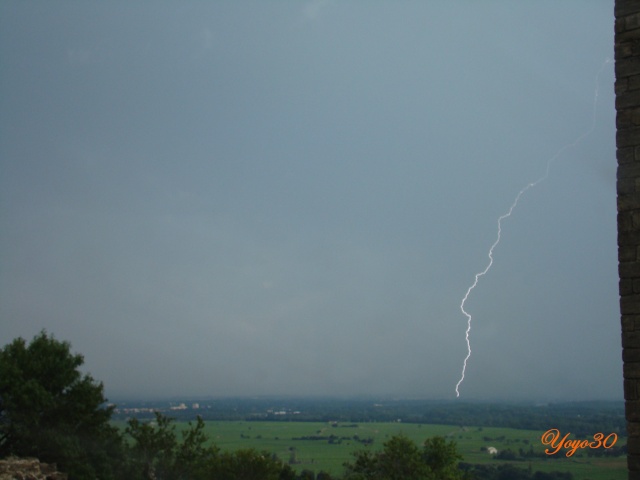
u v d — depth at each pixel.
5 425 39.56
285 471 62.09
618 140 16.55
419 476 55.41
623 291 15.94
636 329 15.67
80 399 43.22
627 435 15.43
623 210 16.23
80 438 41.97
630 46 16.78
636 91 16.53
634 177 16.23
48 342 44.91
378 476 56.12
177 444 53.47
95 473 40.53
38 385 40.69
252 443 186.00
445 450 58.66
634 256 15.94
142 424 51.44
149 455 49.12
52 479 34.44
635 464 15.23
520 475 82.44
